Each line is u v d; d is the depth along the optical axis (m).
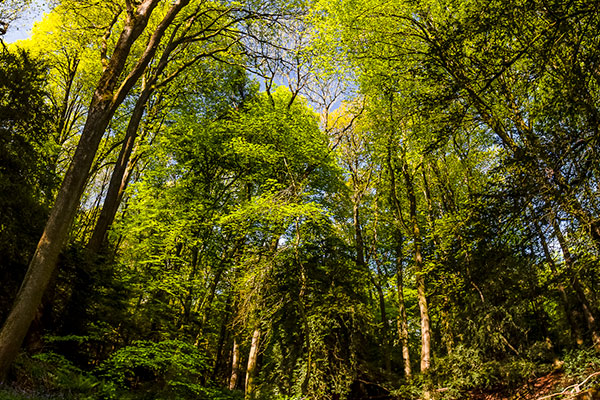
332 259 16.09
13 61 10.95
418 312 21.64
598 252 6.36
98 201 24.89
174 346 11.19
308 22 15.02
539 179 6.15
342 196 20.95
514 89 8.42
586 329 11.74
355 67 14.15
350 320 14.84
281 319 14.99
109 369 9.32
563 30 5.64
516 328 12.02
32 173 10.73
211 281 17.88
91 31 16.88
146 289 14.84
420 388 13.46
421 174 17.94
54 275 10.79
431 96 7.55
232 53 16.61
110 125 20.94
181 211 17.03
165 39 17.95
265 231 15.81
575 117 6.09
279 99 20.81
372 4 11.64
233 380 18.11
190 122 19.28
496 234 6.95
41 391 7.07
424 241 15.69
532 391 10.88
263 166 18.31
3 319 9.52
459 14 9.55
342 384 13.68
